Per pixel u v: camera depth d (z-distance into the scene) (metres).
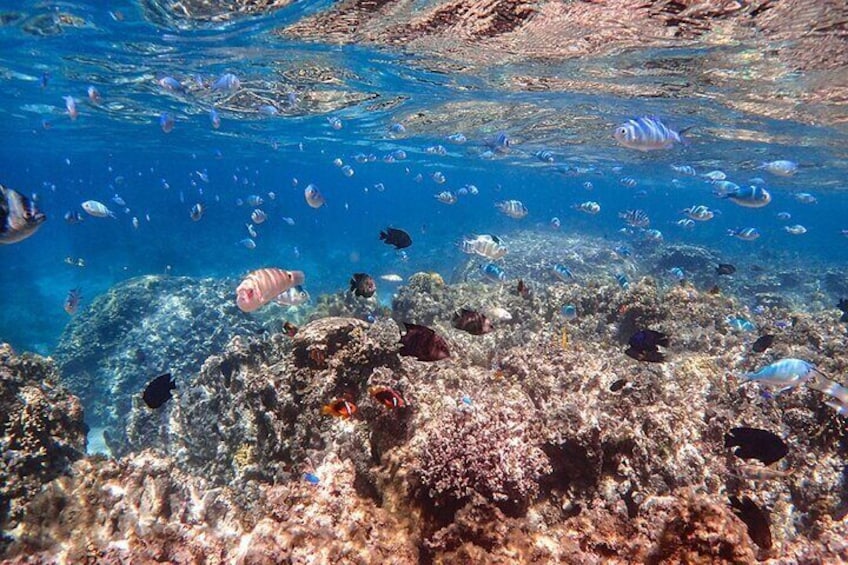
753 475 5.83
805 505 5.95
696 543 3.26
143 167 68.44
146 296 16.05
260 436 6.50
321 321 6.61
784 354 9.34
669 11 8.87
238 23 11.45
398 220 71.81
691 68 12.24
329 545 3.93
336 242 49.34
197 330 14.52
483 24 10.42
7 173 95.50
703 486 5.38
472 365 8.86
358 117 23.12
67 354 14.66
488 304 13.27
